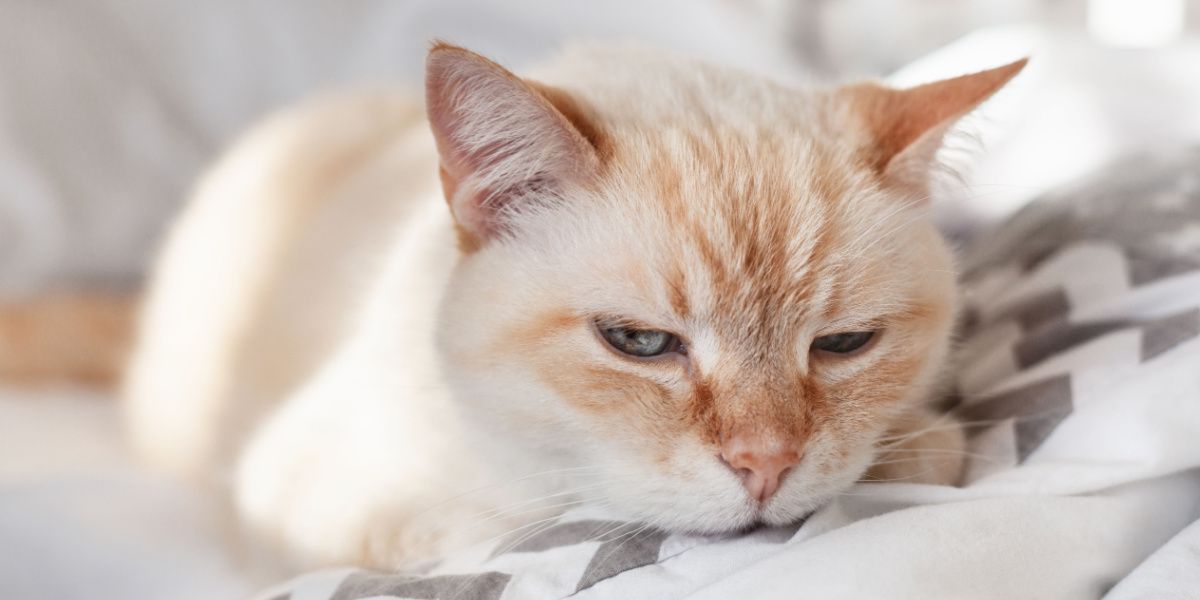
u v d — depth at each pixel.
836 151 0.46
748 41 0.88
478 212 0.46
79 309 0.69
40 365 0.68
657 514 0.43
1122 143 0.63
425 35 0.86
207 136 0.81
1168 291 0.47
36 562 0.50
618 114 0.46
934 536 0.40
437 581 0.43
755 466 0.42
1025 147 0.64
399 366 0.48
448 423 0.47
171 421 0.62
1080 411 0.44
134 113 0.78
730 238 0.43
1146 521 0.42
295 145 0.65
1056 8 1.10
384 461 0.48
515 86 0.43
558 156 0.45
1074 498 0.42
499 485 0.47
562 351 0.44
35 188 0.72
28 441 0.61
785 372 0.44
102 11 0.79
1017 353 0.48
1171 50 0.71
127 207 0.75
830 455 0.43
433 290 0.48
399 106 0.67
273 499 0.50
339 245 0.57
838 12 1.04
